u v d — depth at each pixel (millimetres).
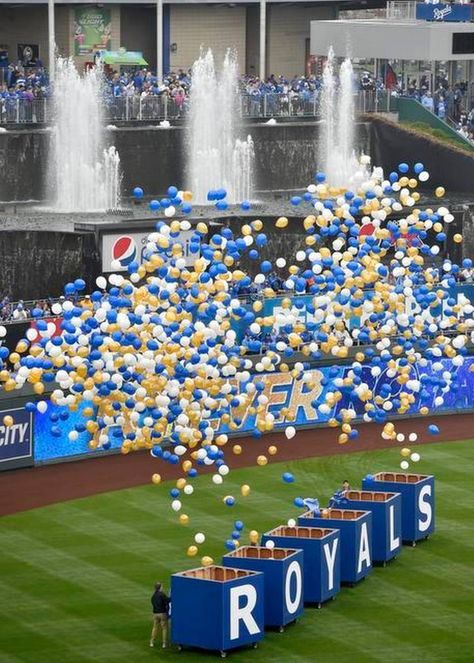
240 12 154625
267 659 64375
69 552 76562
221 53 154250
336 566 71188
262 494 86375
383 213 75125
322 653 65000
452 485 88938
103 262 106312
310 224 75250
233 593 64750
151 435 71875
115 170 123000
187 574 65812
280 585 67062
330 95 133125
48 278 107562
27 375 69750
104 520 81625
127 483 88188
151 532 79625
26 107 120938
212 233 109000
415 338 77938
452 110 141375
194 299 71188
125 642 65812
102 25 146750
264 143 129375
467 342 102938
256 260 113438
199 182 127000
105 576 73250
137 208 121938
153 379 70250
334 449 95875
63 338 69938
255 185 129375
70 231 107125
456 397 104375
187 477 89125
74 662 63688
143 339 70000
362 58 143875
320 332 74812
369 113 134875
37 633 66562
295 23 156750
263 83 136375
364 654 64875
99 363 69000
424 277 78688
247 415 97125
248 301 96562
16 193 119938
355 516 73688
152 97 125688
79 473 89875
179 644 65188
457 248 118312
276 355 74250
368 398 75625
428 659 64438
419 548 78125
